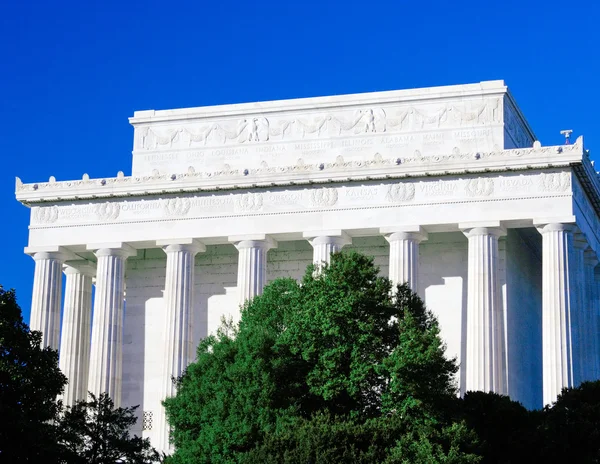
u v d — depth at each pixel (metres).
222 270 115.88
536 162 102.94
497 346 102.62
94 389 111.38
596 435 76.81
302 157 114.38
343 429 72.69
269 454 72.38
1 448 72.50
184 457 81.06
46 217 115.44
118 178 112.94
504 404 79.88
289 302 86.69
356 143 113.19
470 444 73.69
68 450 76.50
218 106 117.69
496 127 110.00
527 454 76.94
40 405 76.12
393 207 106.31
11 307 78.88
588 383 84.75
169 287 111.25
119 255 113.44
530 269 118.00
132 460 80.31
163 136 118.88
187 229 111.25
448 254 110.25
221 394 81.50
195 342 115.00
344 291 81.50
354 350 79.31
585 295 110.25
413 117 112.31
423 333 80.38
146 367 116.38
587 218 110.06
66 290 122.12
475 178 104.94
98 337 111.94
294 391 80.31
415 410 76.75
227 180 110.12
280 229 108.69
